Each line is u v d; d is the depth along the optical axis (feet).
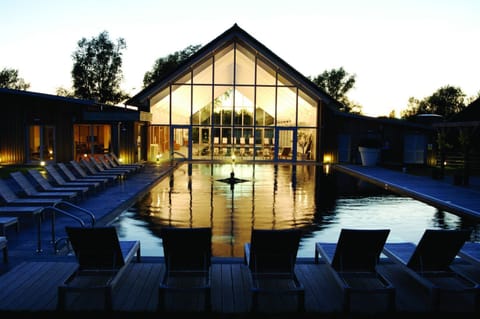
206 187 49.06
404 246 19.30
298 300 14.65
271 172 67.10
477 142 70.85
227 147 86.63
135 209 35.76
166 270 15.76
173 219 32.09
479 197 40.65
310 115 86.58
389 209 37.01
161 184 51.13
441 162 57.06
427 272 16.21
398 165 81.92
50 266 18.86
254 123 86.38
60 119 73.05
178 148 86.38
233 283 17.25
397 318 14.49
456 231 15.33
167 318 14.23
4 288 16.42
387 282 15.25
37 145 73.05
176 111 85.81
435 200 39.01
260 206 37.76
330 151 86.17
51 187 36.83
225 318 14.26
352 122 87.15
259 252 15.64
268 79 85.56
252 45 81.46
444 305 15.52
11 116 71.72
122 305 15.10
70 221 28.86
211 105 86.02
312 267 19.24
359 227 30.35
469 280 15.58
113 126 72.90
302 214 34.55
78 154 86.28
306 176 62.03
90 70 177.68
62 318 14.11
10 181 49.11
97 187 44.65
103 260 15.99
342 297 15.99
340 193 46.01
